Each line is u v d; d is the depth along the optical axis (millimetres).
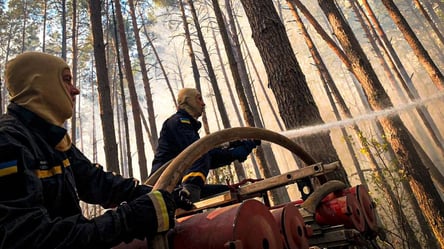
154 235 1057
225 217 1119
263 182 1945
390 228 8250
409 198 8711
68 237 891
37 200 922
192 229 1162
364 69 7711
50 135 1112
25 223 846
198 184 2059
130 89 9219
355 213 1848
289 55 4418
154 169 2375
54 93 1153
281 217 1419
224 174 7430
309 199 1846
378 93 7586
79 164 1387
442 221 6812
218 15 7000
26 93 1121
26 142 979
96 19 6664
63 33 17516
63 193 1086
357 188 2021
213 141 1528
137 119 8906
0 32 22266
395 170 6945
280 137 2004
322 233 1804
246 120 6398
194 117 2451
